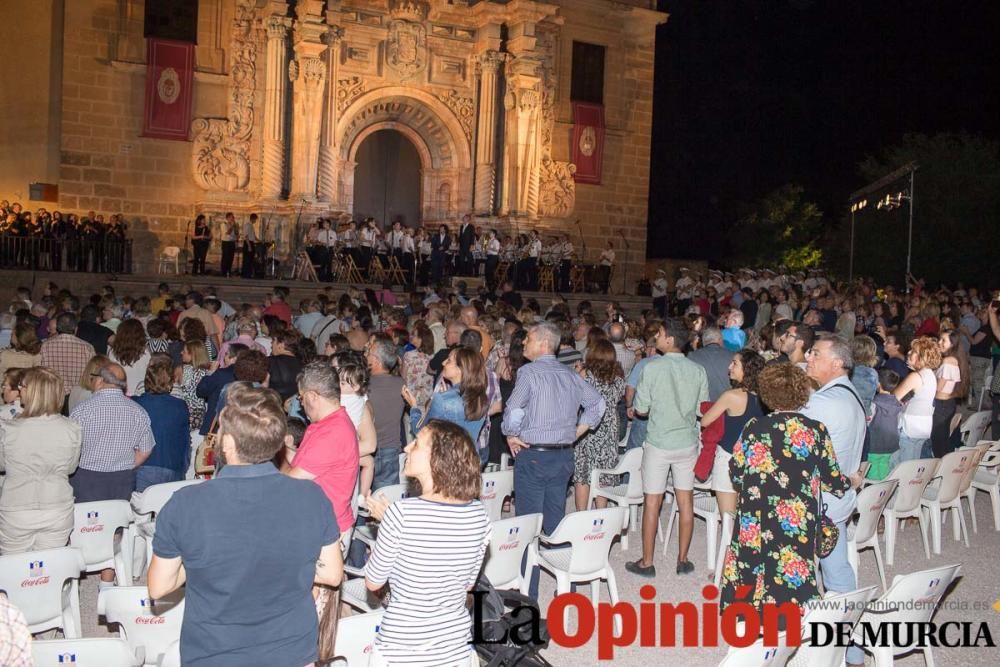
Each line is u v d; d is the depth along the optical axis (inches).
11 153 1004.6
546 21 1194.6
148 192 1000.9
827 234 1857.8
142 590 200.5
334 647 182.1
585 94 1251.8
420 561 163.9
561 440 289.6
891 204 1090.7
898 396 373.7
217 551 139.4
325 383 214.1
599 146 1252.5
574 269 1170.0
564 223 1230.9
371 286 946.1
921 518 361.1
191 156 1015.0
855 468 236.5
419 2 1106.1
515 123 1128.8
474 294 1018.1
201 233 952.3
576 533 261.4
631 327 504.1
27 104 1003.3
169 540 140.7
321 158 1037.8
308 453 209.0
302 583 146.3
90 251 916.0
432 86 1128.2
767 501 206.8
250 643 141.1
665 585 314.3
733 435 308.2
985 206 1448.1
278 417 148.7
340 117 1067.9
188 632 141.5
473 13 1133.7
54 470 254.5
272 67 999.0
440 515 165.6
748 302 848.9
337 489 208.8
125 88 987.9
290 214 1003.3
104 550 269.9
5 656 110.0
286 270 1000.2
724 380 363.6
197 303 559.8
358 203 1146.0
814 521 205.6
